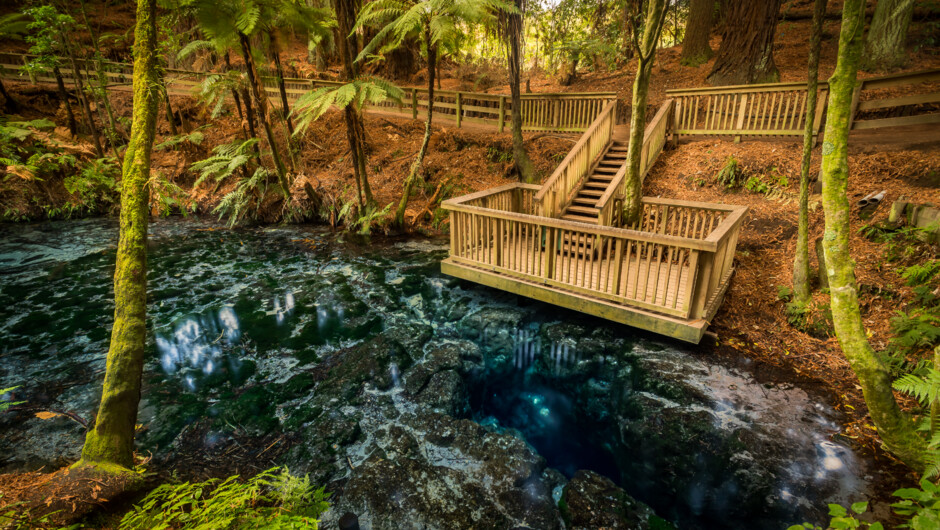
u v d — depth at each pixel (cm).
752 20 1057
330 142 1293
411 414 446
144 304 304
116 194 1201
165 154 1282
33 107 1365
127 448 287
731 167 807
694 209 638
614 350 557
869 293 530
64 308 665
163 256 900
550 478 380
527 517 334
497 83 1697
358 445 404
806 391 451
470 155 1173
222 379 503
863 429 396
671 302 529
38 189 1109
